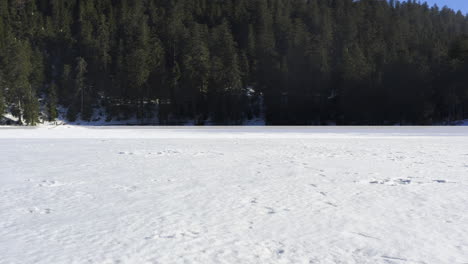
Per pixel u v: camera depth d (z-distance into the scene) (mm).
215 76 74812
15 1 102250
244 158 16578
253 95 82562
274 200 8438
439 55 72938
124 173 12250
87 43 86562
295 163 14828
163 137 33812
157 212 7402
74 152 19359
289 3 111438
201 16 108312
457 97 67188
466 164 14586
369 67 72875
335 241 5801
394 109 69875
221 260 5008
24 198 8578
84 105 76812
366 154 18375
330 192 9312
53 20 100062
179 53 86875
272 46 86125
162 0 112188
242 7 108375
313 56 76312
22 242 5684
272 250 5395
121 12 101812
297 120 75000
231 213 7340
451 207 7867
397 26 99750
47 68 85750
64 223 6656
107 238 5863
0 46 82500
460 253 5320
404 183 10555
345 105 71188
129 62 75188
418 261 5039
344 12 106438
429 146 23281
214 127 59000
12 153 18859
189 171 12703
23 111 67500
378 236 6043
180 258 5066
